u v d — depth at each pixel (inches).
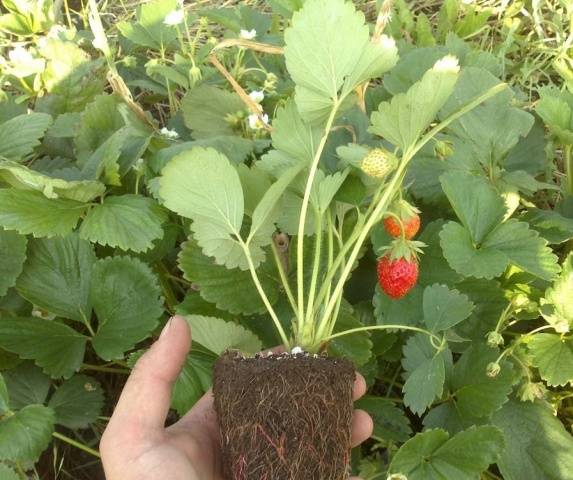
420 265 12.2
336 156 11.9
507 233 11.4
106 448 9.1
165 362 9.3
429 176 13.0
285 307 11.8
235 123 13.8
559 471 10.9
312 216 10.5
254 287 11.6
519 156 14.9
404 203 9.9
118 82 14.2
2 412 10.4
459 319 10.5
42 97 16.0
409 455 10.2
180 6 16.5
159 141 13.2
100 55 18.0
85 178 12.3
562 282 11.6
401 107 8.9
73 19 21.7
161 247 12.7
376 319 11.7
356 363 11.4
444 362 11.5
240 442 8.6
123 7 21.3
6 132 12.8
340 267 11.8
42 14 19.3
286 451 8.5
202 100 13.9
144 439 9.1
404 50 16.8
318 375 8.7
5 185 12.7
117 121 13.8
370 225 9.7
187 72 16.3
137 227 11.3
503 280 12.9
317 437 8.6
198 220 9.8
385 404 11.6
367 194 10.6
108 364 13.2
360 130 12.6
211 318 10.1
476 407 10.9
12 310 12.3
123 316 11.7
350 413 9.1
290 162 10.1
